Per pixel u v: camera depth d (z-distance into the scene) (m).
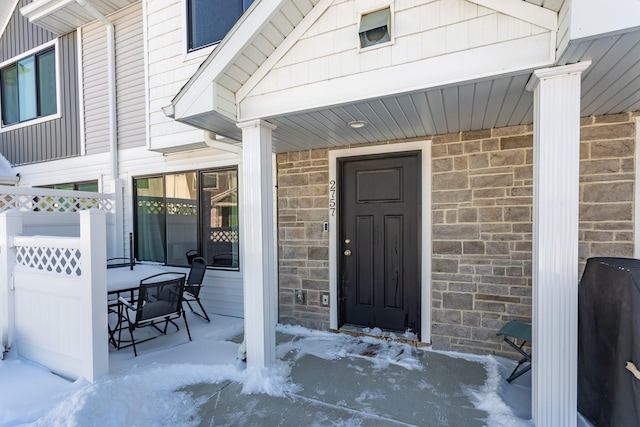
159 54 4.41
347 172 3.71
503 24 1.79
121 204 5.27
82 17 5.33
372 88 2.11
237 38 2.31
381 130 3.00
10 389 2.42
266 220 2.74
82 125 5.62
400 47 2.03
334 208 3.70
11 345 3.07
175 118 2.59
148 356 3.09
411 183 3.42
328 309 3.75
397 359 3.02
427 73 1.96
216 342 3.49
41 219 4.61
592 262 2.10
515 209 2.92
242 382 2.65
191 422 2.16
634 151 2.53
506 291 2.97
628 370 1.70
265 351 2.73
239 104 2.64
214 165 4.50
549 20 1.68
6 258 3.06
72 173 5.79
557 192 1.80
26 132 6.39
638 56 1.62
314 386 2.58
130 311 3.95
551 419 1.85
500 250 2.98
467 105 2.32
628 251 2.55
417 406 2.29
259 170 2.66
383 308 3.59
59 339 2.73
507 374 2.71
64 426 1.92
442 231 3.18
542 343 1.86
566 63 1.71
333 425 2.11
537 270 1.89
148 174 5.05
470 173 3.06
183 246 4.83
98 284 2.57
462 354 3.10
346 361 3.00
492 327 3.02
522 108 2.38
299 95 2.37
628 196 2.55
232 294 4.40
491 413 2.19
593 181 2.63
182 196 4.82
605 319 1.90
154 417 2.21
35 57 6.24
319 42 2.29
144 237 5.21
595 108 2.45
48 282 2.80
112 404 2.18
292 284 3.95
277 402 2.37
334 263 3.71
